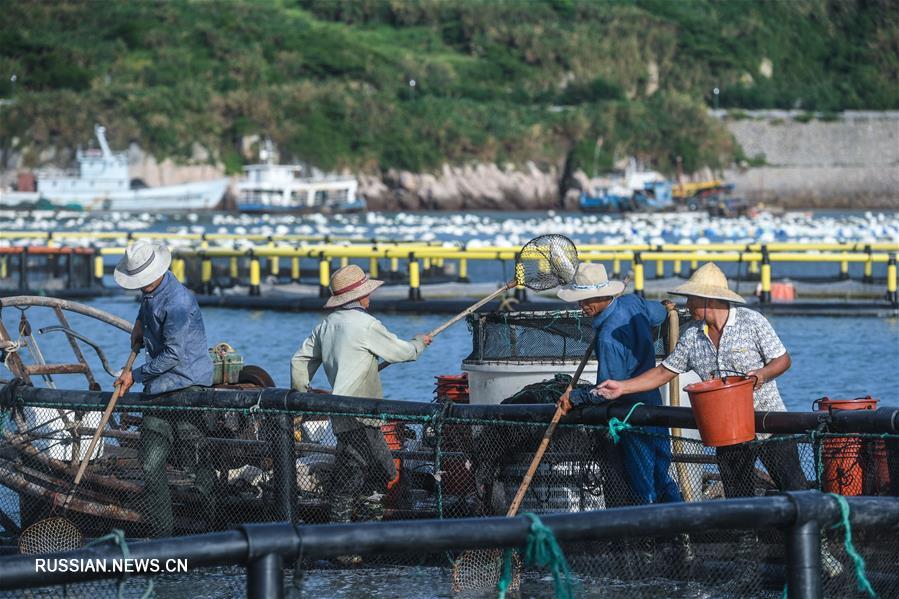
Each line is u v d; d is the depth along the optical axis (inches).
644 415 572.1
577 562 603.8
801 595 390.6
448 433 679.7
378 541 367.9
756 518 386.3
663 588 586.9
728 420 538.0
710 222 6845.5
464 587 600.7
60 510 683.4
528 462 640.4
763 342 593.6
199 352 659.4
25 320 772.6
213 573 626.8
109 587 576.4
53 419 698.8
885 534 539.8
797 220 7322.8
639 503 600.4
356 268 679.1
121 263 652.7
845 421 542.6
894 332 1973.4
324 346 673.0
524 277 684.7
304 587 607.2
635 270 2413.9
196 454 669.3
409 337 1926.7
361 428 649.6
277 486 643.5
